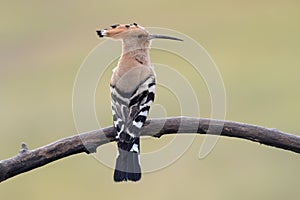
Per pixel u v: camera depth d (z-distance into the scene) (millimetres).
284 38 32812
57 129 24156
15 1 38031
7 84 28438
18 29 34812
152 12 37656
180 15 36844
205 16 36656
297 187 20312
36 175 21484
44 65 30562
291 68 28422
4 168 8094
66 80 28625
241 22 35625
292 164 20875
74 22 36094
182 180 19766
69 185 21078
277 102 25219
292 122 23797
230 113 24641
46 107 25781
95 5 38031
